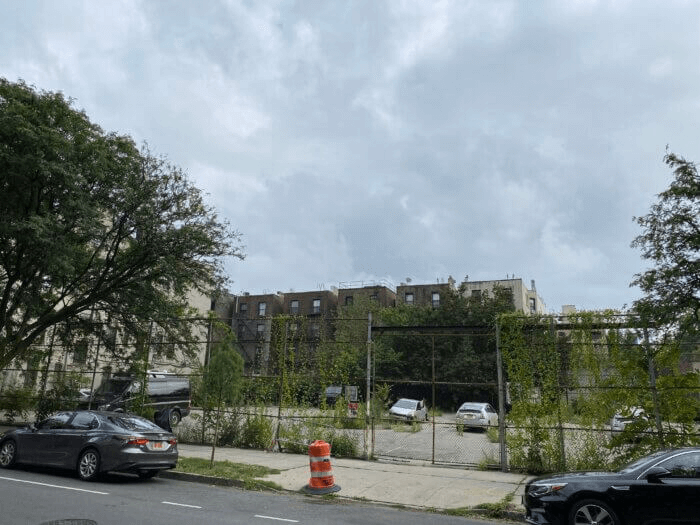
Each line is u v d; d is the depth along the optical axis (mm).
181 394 23812
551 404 13320
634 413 12656
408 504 10242
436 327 15133
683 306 10789
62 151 15953
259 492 10992
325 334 16625
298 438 15875
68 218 16438
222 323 18000
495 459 14859
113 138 18281
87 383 20969
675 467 7301
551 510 7609
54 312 20203
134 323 19688
